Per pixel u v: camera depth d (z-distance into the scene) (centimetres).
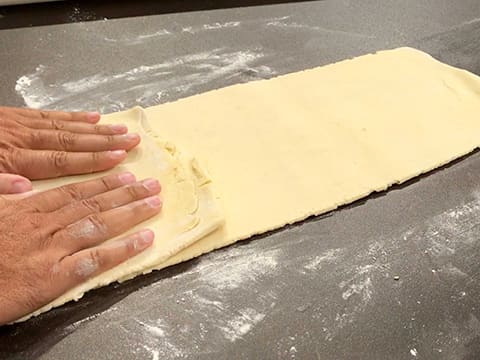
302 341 85
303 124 116
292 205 100
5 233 84
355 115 119
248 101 120
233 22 146
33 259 83
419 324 88
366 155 110
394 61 134
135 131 108
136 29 141
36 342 82
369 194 105
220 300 88
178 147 108
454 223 103
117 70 129
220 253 94
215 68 131
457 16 155
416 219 103
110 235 90
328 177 106
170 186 99
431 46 145
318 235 99
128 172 99
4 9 142
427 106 122
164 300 88
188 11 148
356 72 130
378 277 94
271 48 139
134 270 88
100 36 138
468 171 112
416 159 111
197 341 83
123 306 87
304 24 148
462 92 127
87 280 86
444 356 85
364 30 148
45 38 136
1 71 126
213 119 115
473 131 118
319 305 89
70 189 93
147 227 93
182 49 136
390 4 158
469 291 93
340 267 94
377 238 99
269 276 92
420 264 96
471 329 88
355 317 88
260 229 96
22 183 93
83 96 121
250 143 111
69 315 85
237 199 101
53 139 101
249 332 85
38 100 120
